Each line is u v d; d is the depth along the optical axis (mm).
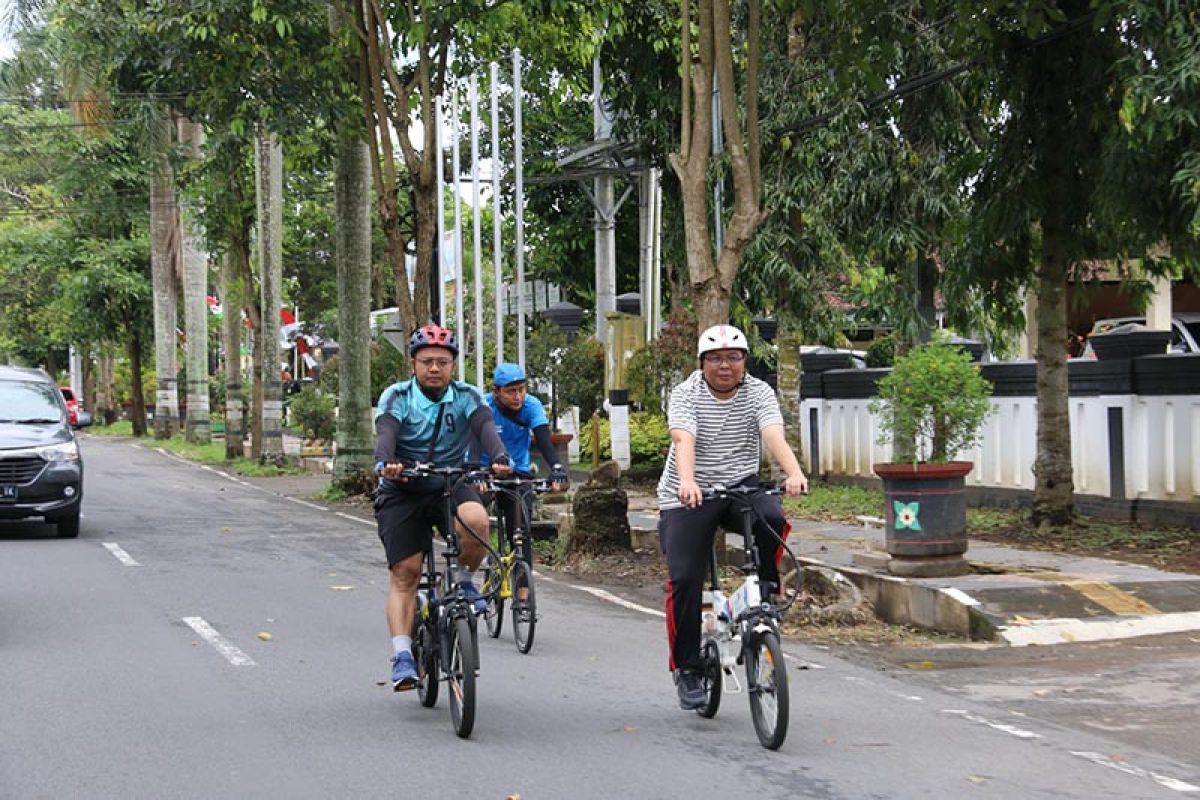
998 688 8711
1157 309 23219
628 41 22969
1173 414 14211
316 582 13328
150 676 8789
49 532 17703
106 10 21234
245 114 21156
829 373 20469
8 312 61188
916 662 9648
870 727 7559
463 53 21109
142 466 32812
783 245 19047
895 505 11594
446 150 30875
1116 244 14312
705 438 7348
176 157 29188
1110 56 13383
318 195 46531
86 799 6090
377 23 18797
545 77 23125
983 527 14922
